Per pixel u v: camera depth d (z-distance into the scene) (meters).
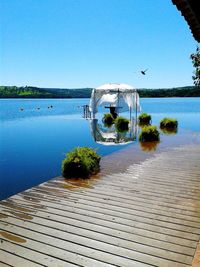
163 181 7.79
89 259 4.10
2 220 5.37
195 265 3.89
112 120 28.25
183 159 10.46
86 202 6.26
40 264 3.99
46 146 16.14
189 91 132.25
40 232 4.88
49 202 6.28
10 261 4.06
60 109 59.97
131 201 6.30
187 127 22.23
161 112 43.62
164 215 5.55
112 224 5.18
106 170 8.99
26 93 172.88
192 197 6.53
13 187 8.84
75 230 4.95
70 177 8.22
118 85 26.30
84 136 19.47
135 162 10.06
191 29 4.75
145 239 4.64
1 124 28.61
